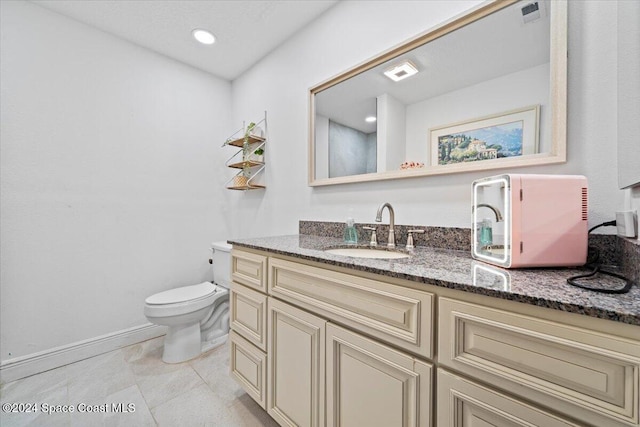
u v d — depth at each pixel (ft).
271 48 6.55
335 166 5.11
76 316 5.51
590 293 1.67
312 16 5.48
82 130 5.60
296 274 3.33
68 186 5.44
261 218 7.02
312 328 3.09
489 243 2.72
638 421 1.33
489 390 1.80
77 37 5.54
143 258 6.46
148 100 6.54
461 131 3.53
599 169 2.64
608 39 2.62
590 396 1.47
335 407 2.86
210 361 5.45
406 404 2.24
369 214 4.67
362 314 2.60
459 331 1.96
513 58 3.15
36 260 5.09
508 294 1.70
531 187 2.33
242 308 4.26
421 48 3.91
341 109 4.98
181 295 5.65
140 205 6.42
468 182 3.54
